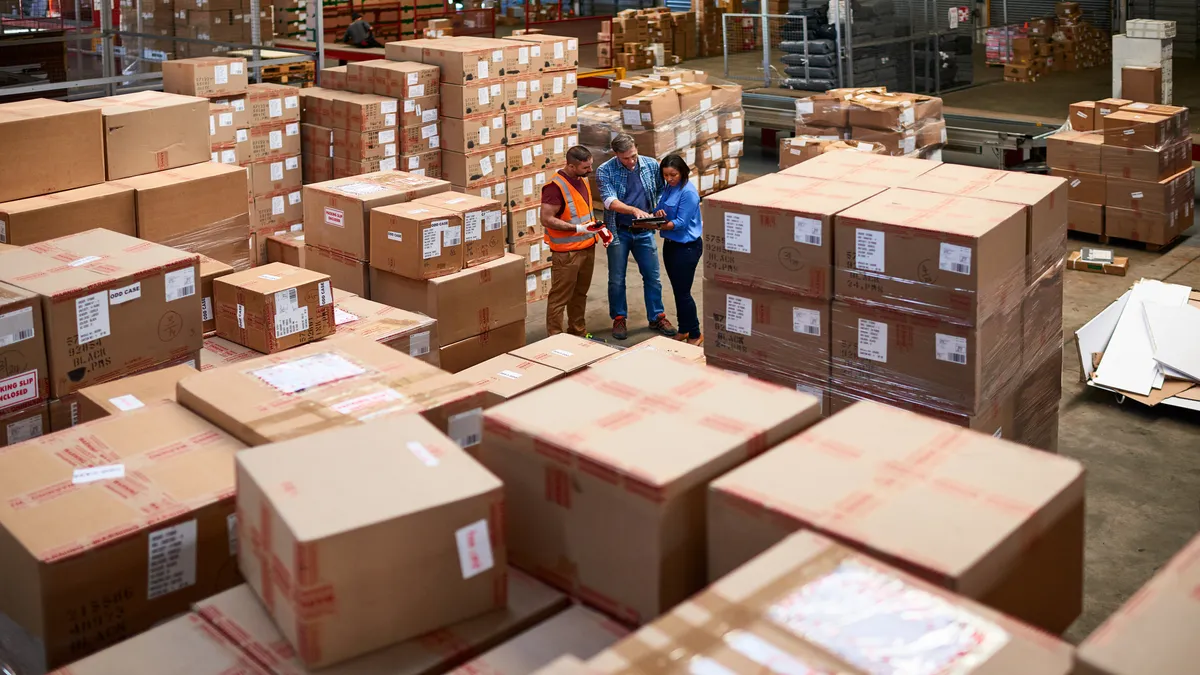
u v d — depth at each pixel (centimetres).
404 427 287
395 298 649
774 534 242
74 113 586
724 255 436
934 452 268
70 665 256
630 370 311
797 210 411
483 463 288
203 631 265
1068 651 199
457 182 862
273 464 267
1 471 312
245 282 541
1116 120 965
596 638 255
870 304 403
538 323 864
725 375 308
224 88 779
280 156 828
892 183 448
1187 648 191
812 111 1139
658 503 244
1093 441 632
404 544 248
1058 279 457
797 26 1378
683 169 753
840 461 263
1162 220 959
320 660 245
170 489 303
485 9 2070
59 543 279
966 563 222
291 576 243
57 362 406
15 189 568
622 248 791
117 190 589
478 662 247
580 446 262
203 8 1110
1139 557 512
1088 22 1683
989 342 394
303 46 1184
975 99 1355
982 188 437
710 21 1909
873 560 224
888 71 1363
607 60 1831
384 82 835
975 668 195
